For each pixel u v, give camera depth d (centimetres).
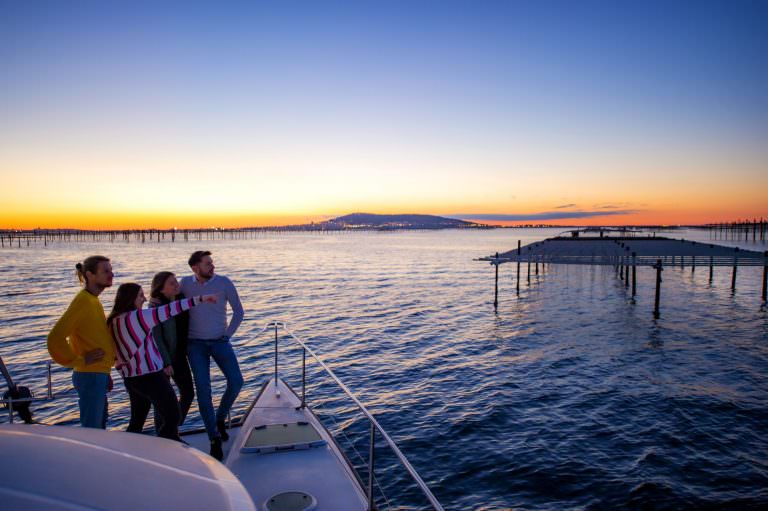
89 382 415
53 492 175
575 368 2075
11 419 481
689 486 1106
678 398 1673
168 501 195
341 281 5709
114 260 9375
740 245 14088
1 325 2997
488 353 2353
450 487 1130
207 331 518
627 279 5047
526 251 5206
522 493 1097
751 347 2441
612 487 1108
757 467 1186
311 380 1916
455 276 6319
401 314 3456
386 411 1589
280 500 386
